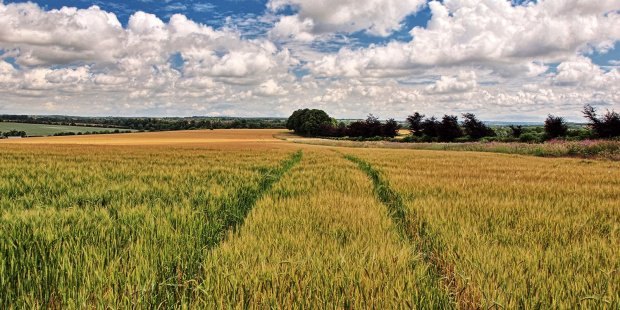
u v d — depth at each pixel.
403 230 5.75
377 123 88.12
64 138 82.88
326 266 3.71
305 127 110.25
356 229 5.48
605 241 4.76
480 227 5.56
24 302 2.91
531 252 4.28
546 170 15.79
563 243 4.77
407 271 3.70
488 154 32.19
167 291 3.12
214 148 38.00
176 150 32.81
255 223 5.82
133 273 3.36
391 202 8.28
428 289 3.32
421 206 7.07
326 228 5.48
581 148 30.05
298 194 9.01
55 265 3.58
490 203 7.48
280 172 15.12
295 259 3.90
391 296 3.11
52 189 8.78
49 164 15.94
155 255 3.87
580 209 6.99
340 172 14.27
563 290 3.23
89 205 6.76
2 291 3.16
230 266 3.75
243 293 3.13
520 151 35.50
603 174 14.16
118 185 9.17
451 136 66.19
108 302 2.94
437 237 4.95
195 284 3.24
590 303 3.01
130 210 5.91
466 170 15.40
